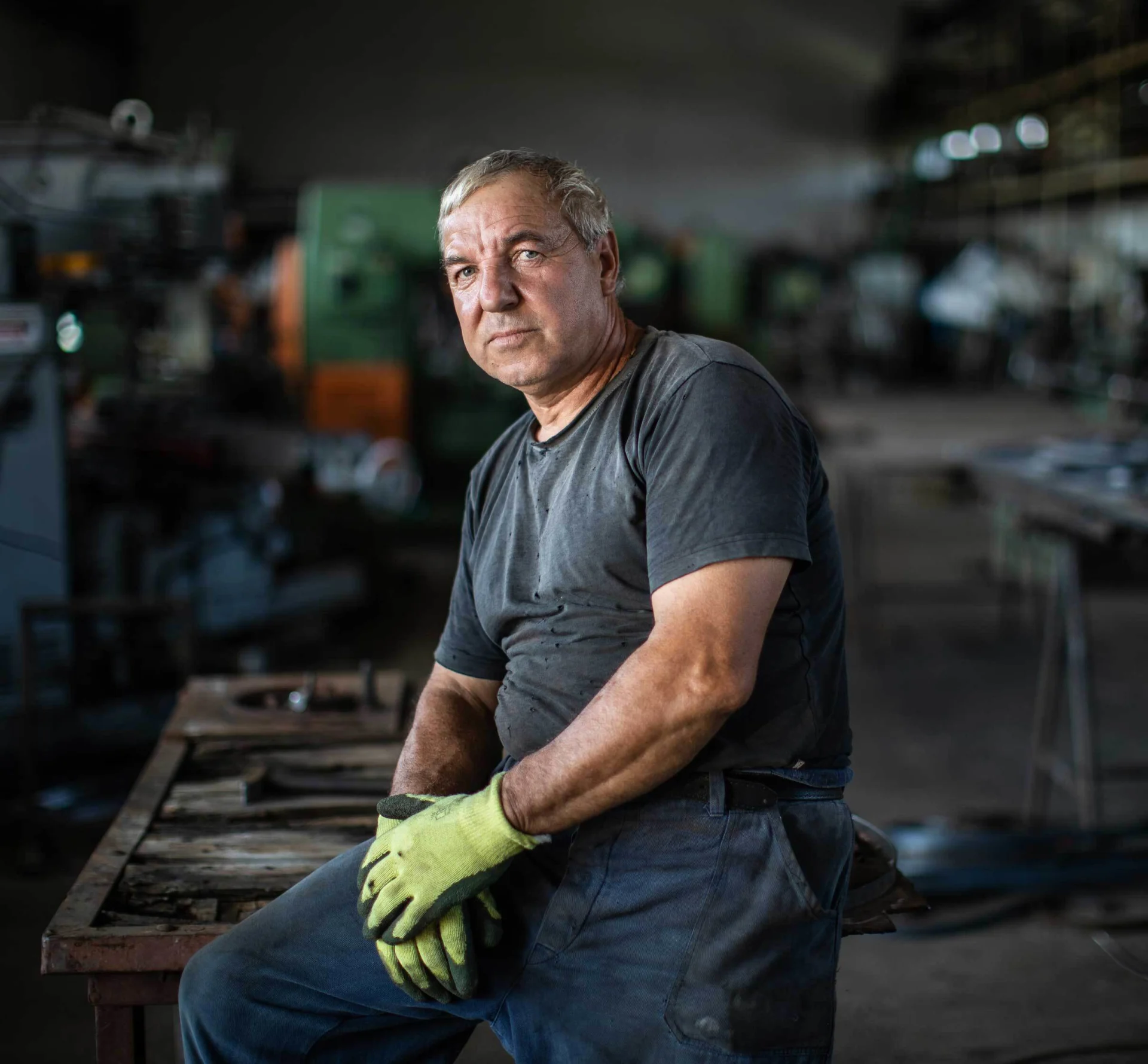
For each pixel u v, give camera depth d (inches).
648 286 311.9
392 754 80.0
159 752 79.8
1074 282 524.1
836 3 674.8
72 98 566.6
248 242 429.4
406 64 658.8
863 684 179.3
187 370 213.5
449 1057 57.9
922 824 119.3
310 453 216.1
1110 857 111.0
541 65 666.8
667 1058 48.7
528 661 54.6
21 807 123.2
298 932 52.2
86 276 147.4
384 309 283.6
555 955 50.7
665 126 683.4
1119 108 440.8
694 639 45.9
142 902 59.5
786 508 47.6
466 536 61.1
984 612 218.7
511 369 52.1
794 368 579.8
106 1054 56.8
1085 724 118.6
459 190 52.6
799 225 700.0
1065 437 183.6
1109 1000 95.1
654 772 46.5
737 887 48.5
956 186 623.5
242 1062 52.4
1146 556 220.1
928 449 368.5
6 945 105.0
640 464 50.3
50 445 136.6
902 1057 87.6
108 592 149.6
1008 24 540.4
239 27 644.1
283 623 179.6
